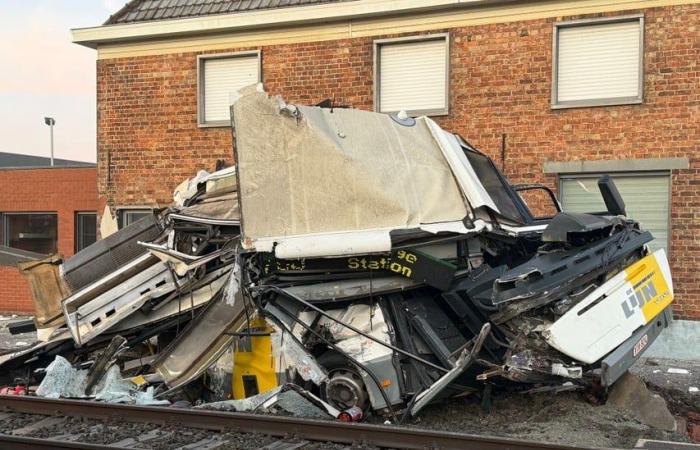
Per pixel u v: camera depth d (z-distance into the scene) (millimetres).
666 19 11164
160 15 14227
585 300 6441
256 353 7145
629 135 11375
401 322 6805
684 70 11086
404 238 6598
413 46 12656
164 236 8070
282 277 6871
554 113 11766
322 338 6711
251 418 6176
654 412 6797
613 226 6895
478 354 6559
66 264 8305
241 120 6910
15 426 6426
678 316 11094
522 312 6387
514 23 11953
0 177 16125
